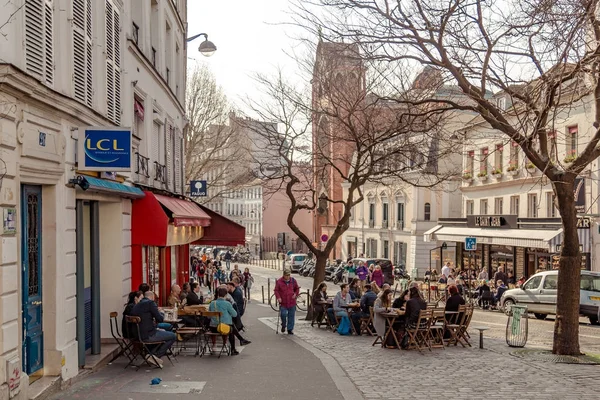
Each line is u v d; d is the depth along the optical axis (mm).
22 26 8984
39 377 10477
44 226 10648
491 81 14031
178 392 10750
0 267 8469
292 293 20688
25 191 9945
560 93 12781
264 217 104438
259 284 53906
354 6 14031
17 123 9031
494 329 23219
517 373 13125
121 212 15219
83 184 11523
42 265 10617
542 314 28125
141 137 19016
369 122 23750
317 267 25266
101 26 13703
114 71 14672
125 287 15531
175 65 25781
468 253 47312
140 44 18891
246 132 49625
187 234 21031
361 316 20188
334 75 24297
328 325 22172
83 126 11961
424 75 21141
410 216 57906
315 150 27859
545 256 37625
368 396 10820
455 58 14320
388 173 24594
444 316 17281
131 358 14102
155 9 21688
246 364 13883
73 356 11383
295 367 13531
